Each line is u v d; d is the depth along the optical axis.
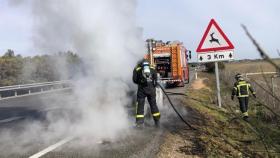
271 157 5.08
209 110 11.91
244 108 11.29
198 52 11.09
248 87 11.31
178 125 9.44
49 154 6.62
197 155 6.55
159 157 6.37
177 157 6.41
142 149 6.91
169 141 7.60
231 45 10.77
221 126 8.78
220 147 6.80
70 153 6.66
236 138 7.51
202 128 8.65
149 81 9.09
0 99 22.59
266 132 4.49
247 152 6.02
